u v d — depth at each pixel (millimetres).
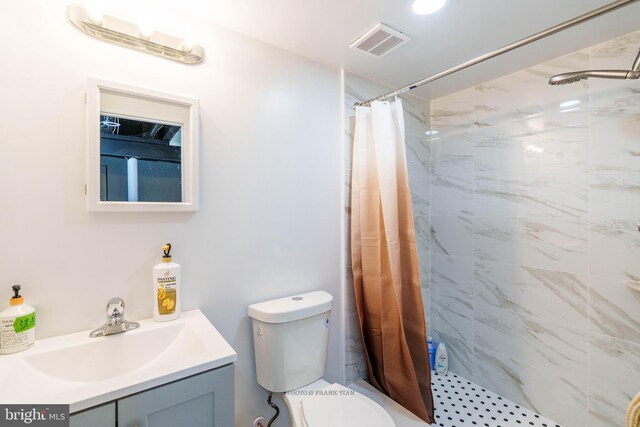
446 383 1945
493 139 1838
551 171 1587
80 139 1002
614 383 1389
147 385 724
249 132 1380
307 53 1542
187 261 1218
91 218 1023
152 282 1132
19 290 911
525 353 1693
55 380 849
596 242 1437
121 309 1011
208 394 817
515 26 1321
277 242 1475
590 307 1457
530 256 1671
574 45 1449
